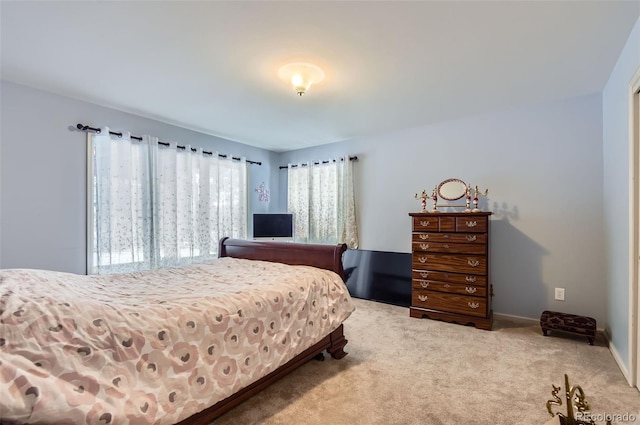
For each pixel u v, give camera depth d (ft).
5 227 8.66
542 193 10.48
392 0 5.40
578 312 9.86
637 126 6.40
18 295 4.11
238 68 7.92
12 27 6.14
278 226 15.65
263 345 5.86
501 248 11.19
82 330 3.86
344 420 5.44
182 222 12.74
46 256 9.34
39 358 3.39
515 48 6.98
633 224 6.47
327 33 6.40
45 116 9.34
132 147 11.30
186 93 9.52
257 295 6.15
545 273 10.42
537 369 7.24
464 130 12.01
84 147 10.12
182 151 12.87
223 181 14.60
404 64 7.72
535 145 10.61
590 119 9.73
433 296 10.85
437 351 8.26
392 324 10.37
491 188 11.41
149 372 4.17
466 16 5.83
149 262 11.45
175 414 4.30
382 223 14.12
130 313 4.46
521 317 10.81
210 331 5.04
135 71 8.09
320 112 11.32
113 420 3.64
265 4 5.50
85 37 6.53
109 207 10.42
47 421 3.21
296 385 6.57
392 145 13.83
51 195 9.45
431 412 5.66
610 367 7.32
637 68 6.03
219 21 5.99
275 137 14.79
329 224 15.55
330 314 7.57
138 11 5.68
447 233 10.61
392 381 6.73
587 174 9.77
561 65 7.80
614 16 5.83
